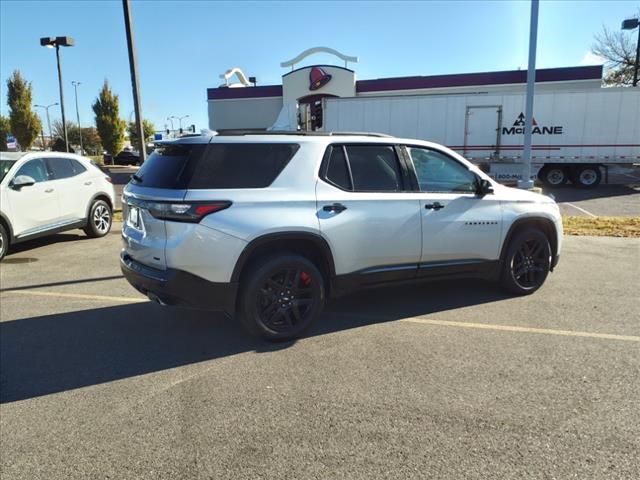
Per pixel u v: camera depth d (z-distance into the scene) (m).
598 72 28.25
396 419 3.15
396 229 4.71
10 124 43.84
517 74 29.02
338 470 2.67
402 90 31.12
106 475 2.67
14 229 8.06
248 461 2.76
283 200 4.21
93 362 4.11
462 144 19.64
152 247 4.08
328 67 31.83
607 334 4.52
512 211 5.40
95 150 88.38
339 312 5.18
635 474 2.60
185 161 4.08
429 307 5.30
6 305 5.64
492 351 4.16
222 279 4.07
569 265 7.06
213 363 4.03
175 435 3.03
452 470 2.65
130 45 12.27
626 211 13.38
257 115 35.34
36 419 3.25
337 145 4.56
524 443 2.88
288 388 3.58
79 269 7.31
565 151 19.12
